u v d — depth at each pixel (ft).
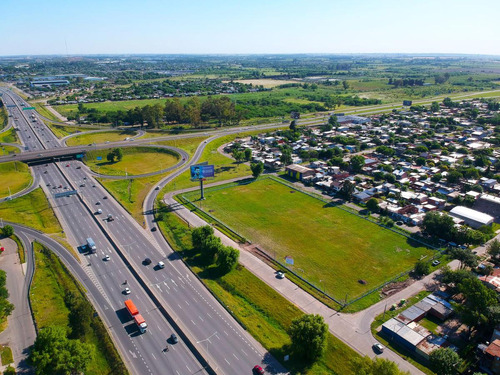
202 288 383.45
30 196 615.16
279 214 565.12
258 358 293.23
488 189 654.12
